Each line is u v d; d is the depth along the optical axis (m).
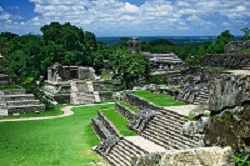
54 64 71.38
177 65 81.81
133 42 102.69
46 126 36.38
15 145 28.12
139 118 27.38
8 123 37.78
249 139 10.64
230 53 38.62
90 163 23.36
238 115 10.97
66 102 59.56
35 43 79.25
